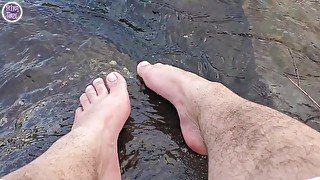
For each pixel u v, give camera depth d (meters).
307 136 0.40
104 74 0.58
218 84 0.52
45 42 0.60
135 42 0.61
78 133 0.48
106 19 0.63
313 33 0.64
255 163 0.40
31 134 0.52
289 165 0.38
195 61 0.60
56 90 0.56
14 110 0.54
